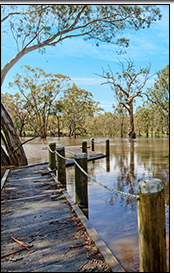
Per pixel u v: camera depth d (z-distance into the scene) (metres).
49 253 2.22
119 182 6.03
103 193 5.10
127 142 21.83
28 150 14.95
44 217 3.12
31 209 3.43
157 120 36.78
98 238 2.41
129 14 10.47
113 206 4.21
